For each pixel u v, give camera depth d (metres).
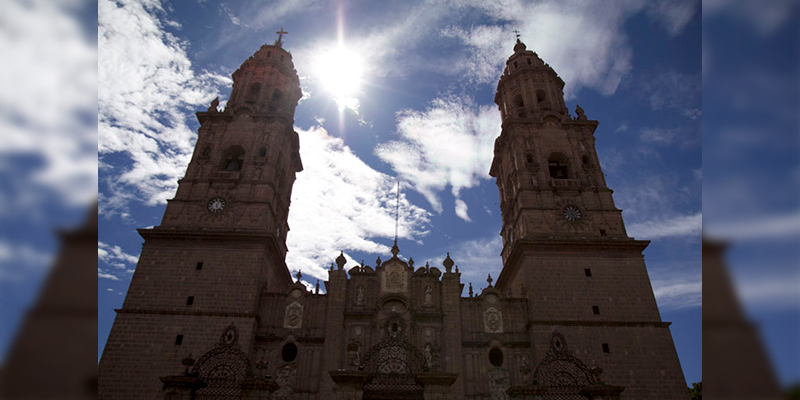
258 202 48.75
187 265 44.38
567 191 51.06
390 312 43.62
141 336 40.31
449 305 44.16
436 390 31.03
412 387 35.84
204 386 31.67
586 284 44.75
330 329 42.38
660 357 40.81
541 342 41.47
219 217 47.62
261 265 44.75
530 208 49.50
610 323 42.50
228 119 55.91
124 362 39.09
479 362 41.59
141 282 43.16
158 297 42.50
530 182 51.75
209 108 57.25
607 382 39.59
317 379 40.59
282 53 65.06
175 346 39.97
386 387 37.19
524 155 54.00
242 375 37.53
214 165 51.69
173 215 47.50
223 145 53.69
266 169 51.25
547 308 43.41
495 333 43.28
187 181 50.12
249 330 41.03
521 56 66.94
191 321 41.25
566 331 42.00
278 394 39.47
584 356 40.72
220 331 40.84
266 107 57.84
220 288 43.22
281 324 43.44
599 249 46.81
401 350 37.66
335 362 40.81
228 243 45.75
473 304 44.81
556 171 56.22
